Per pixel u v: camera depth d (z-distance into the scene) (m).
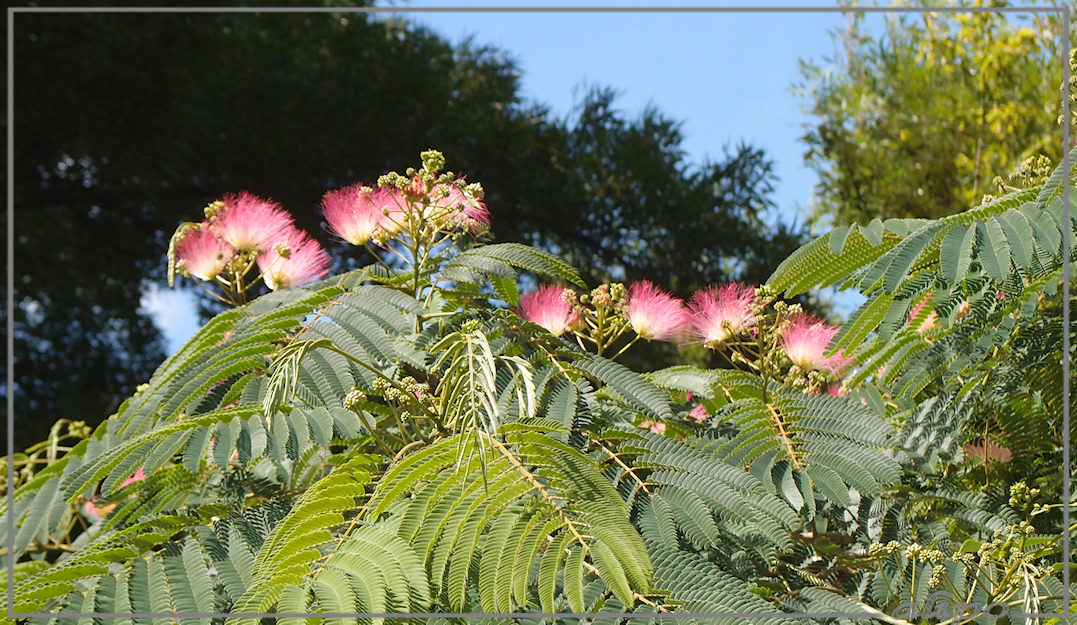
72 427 2.69
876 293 2.02
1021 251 1.83
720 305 2.36
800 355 2.33
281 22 11.42
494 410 1.46
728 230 9.19
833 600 1.64
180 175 10.88
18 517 2.13
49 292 10.84
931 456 2.21
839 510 1.99
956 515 1.98
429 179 2.02
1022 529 1.86
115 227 11.24
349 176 10.41
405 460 1.53
